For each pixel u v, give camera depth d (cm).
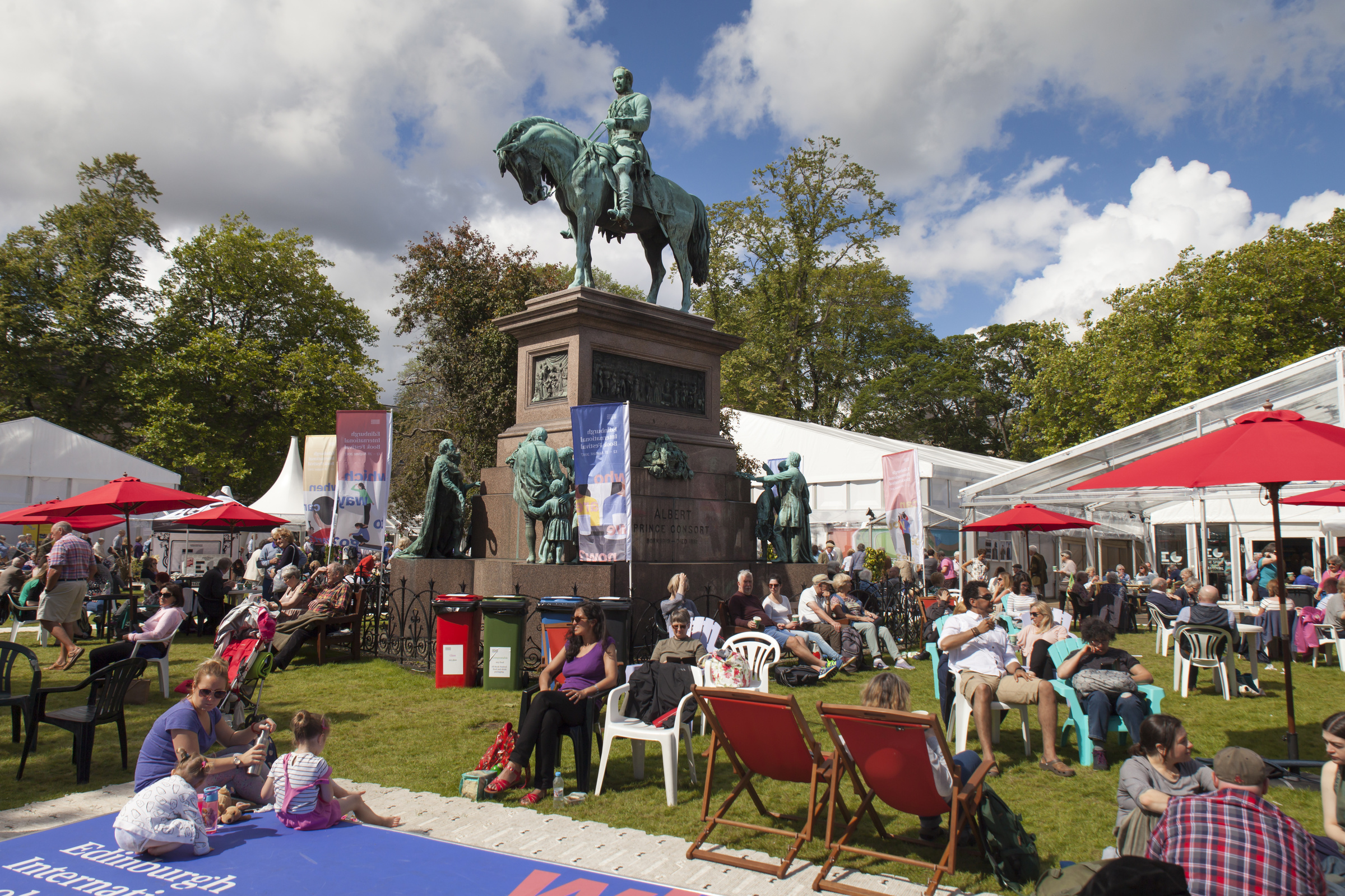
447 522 1271
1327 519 2080
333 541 1514
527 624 1078
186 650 1323
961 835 504
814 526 2841
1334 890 376
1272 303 3056
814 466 2881
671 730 593
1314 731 864
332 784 523
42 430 2530
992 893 443
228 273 3644
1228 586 2575
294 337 3850
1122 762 713
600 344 1256
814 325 3891
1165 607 1474
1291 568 2530
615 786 624
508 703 883
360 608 1205
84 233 3512
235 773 545
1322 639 1375
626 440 1056
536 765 588
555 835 510
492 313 2430
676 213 1426
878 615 1419
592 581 1053
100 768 669
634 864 466
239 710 740
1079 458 1853
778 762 501
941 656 770
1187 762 468
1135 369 3231
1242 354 2967
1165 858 351
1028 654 831
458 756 685
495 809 560
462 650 979
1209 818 344
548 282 2559
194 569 2020
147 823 454
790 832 499
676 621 754
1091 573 2173
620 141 1343
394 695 929
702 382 1421
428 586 1204
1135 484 713
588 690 611
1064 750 759
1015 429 5469
